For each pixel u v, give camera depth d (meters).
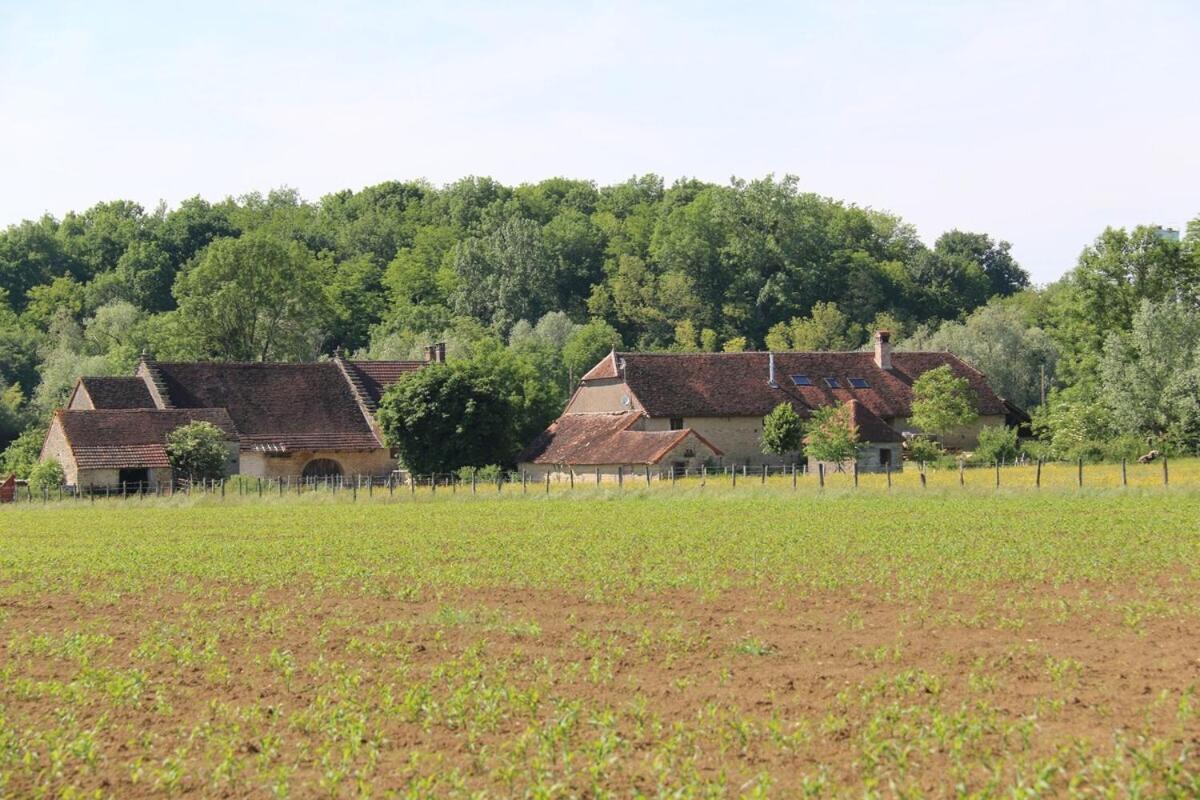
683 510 53.91
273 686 20.19
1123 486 56.03
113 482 81.56
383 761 15.96
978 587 29.11
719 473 80.81
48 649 23.97
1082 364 98.81
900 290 163.62
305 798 14.75
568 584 31.22
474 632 24.67
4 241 186.12
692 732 16.67
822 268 163.50
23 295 179.62
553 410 99.12
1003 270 184.38
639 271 164.75
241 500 71.06
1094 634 23.14
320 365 97.56
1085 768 14.70
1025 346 125.06
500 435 87.38
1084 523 42.59
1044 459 82.62
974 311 161.38
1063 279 163.50
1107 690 18.58
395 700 18.83
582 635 23.70
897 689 18.83
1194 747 15.43
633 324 163.62
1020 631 23.58
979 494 56.47
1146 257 98.62
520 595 29.72
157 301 171.62
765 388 94.62
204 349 118.31
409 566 35.94
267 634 25.12
